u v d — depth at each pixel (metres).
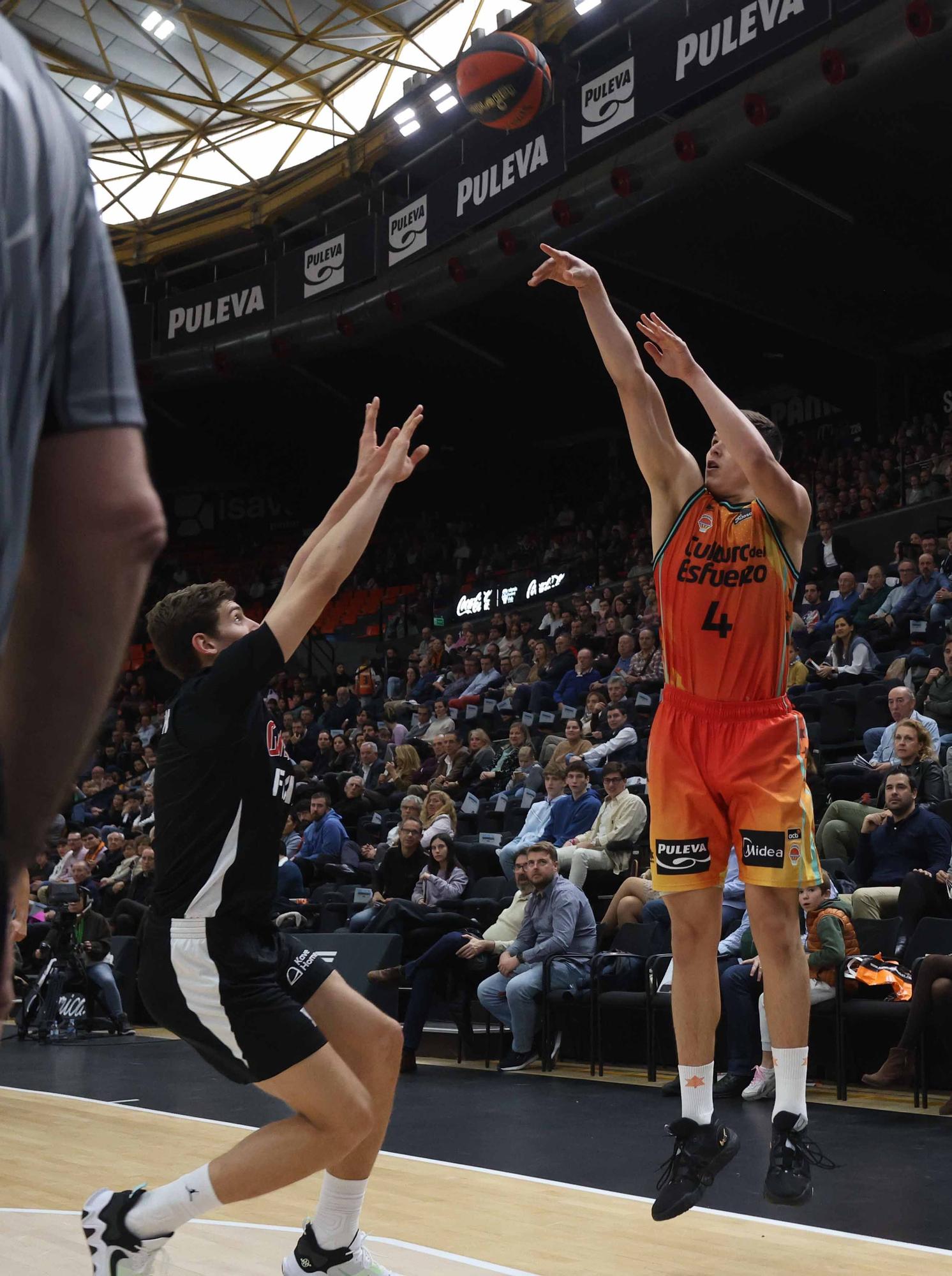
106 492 0.63
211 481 26.03
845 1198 3.66
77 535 0.63
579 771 8.62
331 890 9.65
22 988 10.70
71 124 0.63
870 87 11.04
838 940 5.78
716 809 2.93
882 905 6.40
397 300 15.84
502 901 8.15
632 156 13.11
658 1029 7.05
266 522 26.25
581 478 23.16
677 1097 5.97
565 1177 4.07
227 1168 2.21
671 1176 2.84
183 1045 9.02
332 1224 2.38
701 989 2.89
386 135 17.39
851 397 19.59
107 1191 2.30
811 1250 3.03
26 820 0.66
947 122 13.38
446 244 15.60
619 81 12.77
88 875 11.68
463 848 9.31
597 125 13.01
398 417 22.39
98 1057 8.28
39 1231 3.27
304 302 17.02
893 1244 3.09
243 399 22.06
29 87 0.59
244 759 2.22
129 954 10.58
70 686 0.64
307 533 25.70
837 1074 5.89
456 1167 4.25
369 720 14.18
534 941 7.30
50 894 9.58
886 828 6.61
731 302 17.14
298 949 2.36
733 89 12.12
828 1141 4.63
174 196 20.75
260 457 24.11
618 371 2.98
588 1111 5.56
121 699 20.86
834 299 17.11
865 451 16.31
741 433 2.83
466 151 14.81
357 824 11.23
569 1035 7.61
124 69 18.36
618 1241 3.15
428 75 16.89
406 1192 3.82
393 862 8.66
